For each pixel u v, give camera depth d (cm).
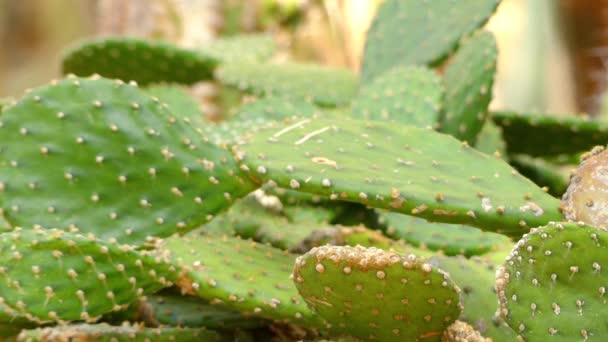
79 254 85
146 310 101
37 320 86
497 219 88
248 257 97
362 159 94
